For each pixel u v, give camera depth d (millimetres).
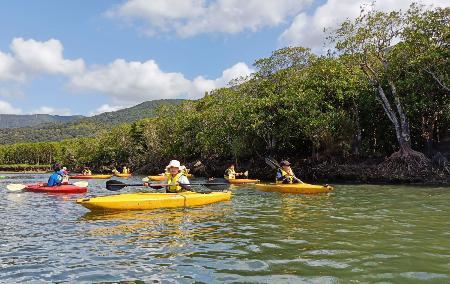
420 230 7859
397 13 23828
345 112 27922
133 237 7340
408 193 16141
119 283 4781
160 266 5449
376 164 26203
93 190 19906
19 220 9500
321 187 16000
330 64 27562
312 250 6234
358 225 8461
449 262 5516
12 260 5848
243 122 32094
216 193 12852
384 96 25031
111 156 66125
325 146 29719
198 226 8430
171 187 12469
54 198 14828
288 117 28297
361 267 5293
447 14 22625
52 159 97750
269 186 17328
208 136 38281
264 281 4746
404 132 24062
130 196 11320
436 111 24547
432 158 23578
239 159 38719
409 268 5230
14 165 93000
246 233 7645
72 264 5605
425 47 22984
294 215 9961
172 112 52844
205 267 5371
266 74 35938
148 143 55344
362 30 24438
